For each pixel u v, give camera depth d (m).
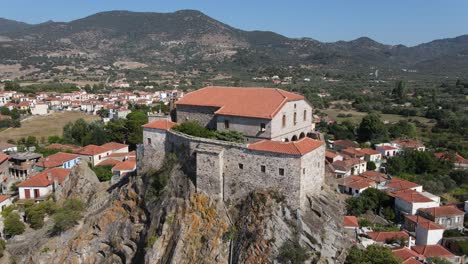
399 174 125.50
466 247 78.81
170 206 63.03
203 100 77.00
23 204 92.56
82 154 120.00
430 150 149.12
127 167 103.69
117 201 73.38
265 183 58.00
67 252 71.44
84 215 78.44
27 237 79.06
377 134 171.12
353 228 81.06
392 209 97.69
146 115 142.00
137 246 66.94
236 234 57.31
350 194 107.88
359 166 128.62
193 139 64.38
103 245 71.00
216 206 60.38
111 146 127.12
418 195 97.31
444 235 85.56
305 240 53.62
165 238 61.00
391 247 75.50
